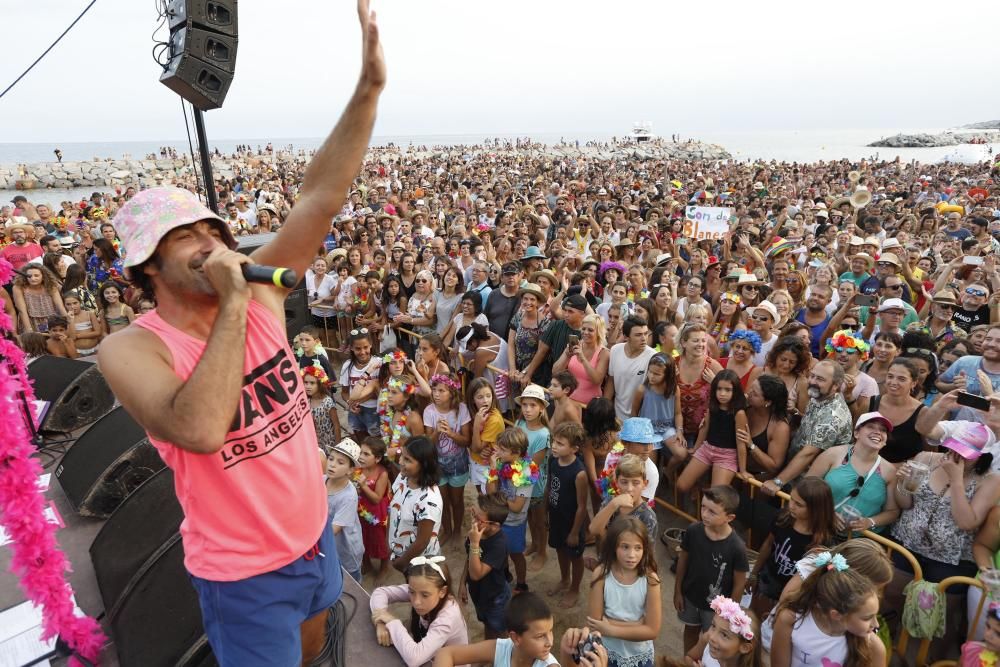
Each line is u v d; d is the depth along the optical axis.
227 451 1.56
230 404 1.29
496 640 3.28
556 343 6.88
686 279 9.60
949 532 3.97
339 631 2.82
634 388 6.19
